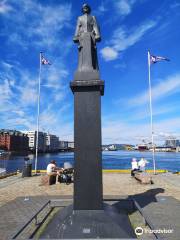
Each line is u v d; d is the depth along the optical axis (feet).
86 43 27.32
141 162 76.43
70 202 33.50
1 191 49.39
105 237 21.12
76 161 25.35
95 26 28.60
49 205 33.40
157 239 19.49
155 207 34.14
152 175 79.66
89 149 25.44
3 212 32.45
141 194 44.80
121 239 19.25
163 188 51.93
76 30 28.71
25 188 53.01
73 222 22.88
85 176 25.03
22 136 581.94
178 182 61.72
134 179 67.36
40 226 26.58
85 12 29.30
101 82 25.80
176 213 31.09
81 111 25.98
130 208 32.40
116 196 41.29
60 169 62.18
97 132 25.64
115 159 388.78
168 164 270.05
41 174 83.61
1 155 440.45
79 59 27.37
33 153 603.26
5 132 568.82
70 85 26.05
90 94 26.12
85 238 20.34
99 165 25.13
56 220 24.14
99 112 25.90
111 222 22.97
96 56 28.25
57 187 54.03
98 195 24.64
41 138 642.22
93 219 23.29
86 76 26.08
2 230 25.63
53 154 610.65
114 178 69.97
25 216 30.55
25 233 24.53
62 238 20.68
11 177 75.20
